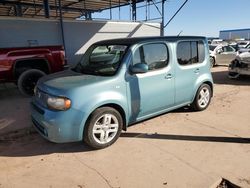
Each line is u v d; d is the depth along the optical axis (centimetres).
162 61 492
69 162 382
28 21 971
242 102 693
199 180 332
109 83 413
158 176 342
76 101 381
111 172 354
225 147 421
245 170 353
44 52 779
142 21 1348
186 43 541
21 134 488
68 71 495
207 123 531
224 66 1543
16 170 363
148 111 483
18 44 955
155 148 421
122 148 422
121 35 1280
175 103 535
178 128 504
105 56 471
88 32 1159
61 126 378
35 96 450
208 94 614
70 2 1620
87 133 400
